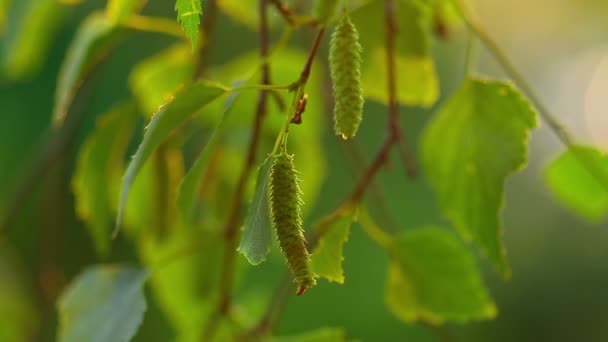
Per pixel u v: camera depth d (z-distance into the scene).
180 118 0.44
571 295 1.60
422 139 0.50
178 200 0.46
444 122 0.50
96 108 1.10
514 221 1.64
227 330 0.53
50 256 0.61
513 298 1.60
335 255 0.46
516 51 1.57
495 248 0.49
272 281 1.12
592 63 1.60
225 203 0.57
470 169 0.49
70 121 0.60
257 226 0.41
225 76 0.56
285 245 0.41
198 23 0.41
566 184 0.56
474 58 0.50
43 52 0.72
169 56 0.56
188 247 0.53
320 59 0.56
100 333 0.50
